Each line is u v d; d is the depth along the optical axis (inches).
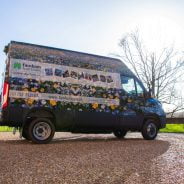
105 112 444.1
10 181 200.5
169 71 1202.0
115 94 456.4
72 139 482.3
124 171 233.9
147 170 238.1
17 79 385.7
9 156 288.7
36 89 395.2
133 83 478.9
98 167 246.7
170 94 1186.6
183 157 300.7
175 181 205.9
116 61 478.6
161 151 338.3
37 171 229.3
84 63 439.8
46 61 409.7
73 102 420.5
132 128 472.4
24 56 397.7
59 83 412.8
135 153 319.6
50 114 406.6
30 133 390.6
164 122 499.8
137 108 474.3
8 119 376.2
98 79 445.1
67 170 234.2
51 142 417.7
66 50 439.8
